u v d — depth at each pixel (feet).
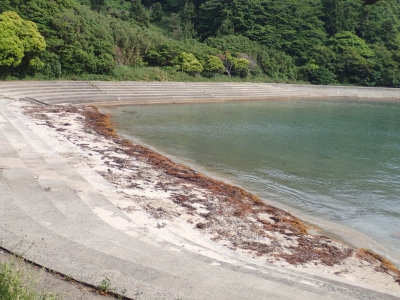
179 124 89.04
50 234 19.77
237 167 53.78
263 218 34.40
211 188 41.91
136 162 49.70
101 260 16.96
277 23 232.53
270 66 200.34
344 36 232.53
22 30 100.89
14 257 15.67
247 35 224.74
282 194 42.98
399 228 34.78
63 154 47.65
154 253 19.90
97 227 23.27
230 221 32.40
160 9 232.32
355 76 216.33
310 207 39.27
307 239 30.63
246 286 15.81
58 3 126.93
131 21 192.54
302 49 222.28
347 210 38.86
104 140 62.28
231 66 181.78
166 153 59.82
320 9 247.09
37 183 30.07
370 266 26.91
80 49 119.96
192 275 16.99
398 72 219.82
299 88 189.16
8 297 11.43
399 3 293.02
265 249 27.63
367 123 110.11
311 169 54.65
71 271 15.60
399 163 60.95
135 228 25.44
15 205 23.73
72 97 106.83
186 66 159.22
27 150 44.04
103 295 14.07
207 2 233.96
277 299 14.74
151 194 36.76
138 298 13.85
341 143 77.00
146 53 155.74
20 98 90.53
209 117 103.60
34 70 109.70
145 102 125.29
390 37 244.22
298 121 106.52
